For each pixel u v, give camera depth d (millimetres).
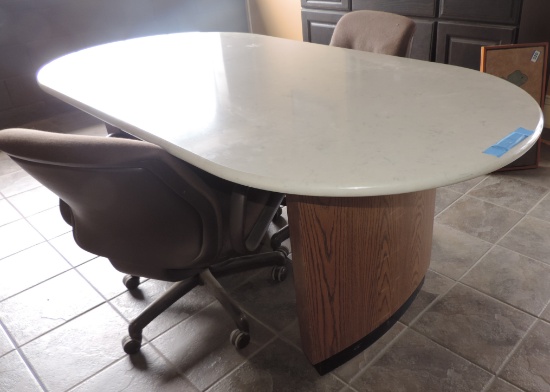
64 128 3623
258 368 1564
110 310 1848
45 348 1697
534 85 2426
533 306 1701
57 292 1958
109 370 1598
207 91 1547
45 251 2215
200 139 1201
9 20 3445
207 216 1288
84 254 2178
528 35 2396
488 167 994
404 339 1621
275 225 2244
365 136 1147
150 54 2043
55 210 2549
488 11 2447
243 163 1067
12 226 2426
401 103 1325
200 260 1382
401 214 1446
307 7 3295
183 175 1179
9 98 3625
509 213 2197
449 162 1009
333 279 1383
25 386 1565
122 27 3959
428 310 1722
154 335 1719
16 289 1989
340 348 1519
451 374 1488
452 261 1938
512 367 1491
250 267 1862
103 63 1966
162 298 1686
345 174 993
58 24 3652
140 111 1416
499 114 1209
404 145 1091
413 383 1471
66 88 1691
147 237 1336
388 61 1704
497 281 1822
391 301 1596
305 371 1542
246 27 4691
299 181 981
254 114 1331
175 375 1563
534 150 2492
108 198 1216
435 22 2668
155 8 4074
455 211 2242
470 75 1495
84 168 1118
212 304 1840
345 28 2150
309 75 1628
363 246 1391
